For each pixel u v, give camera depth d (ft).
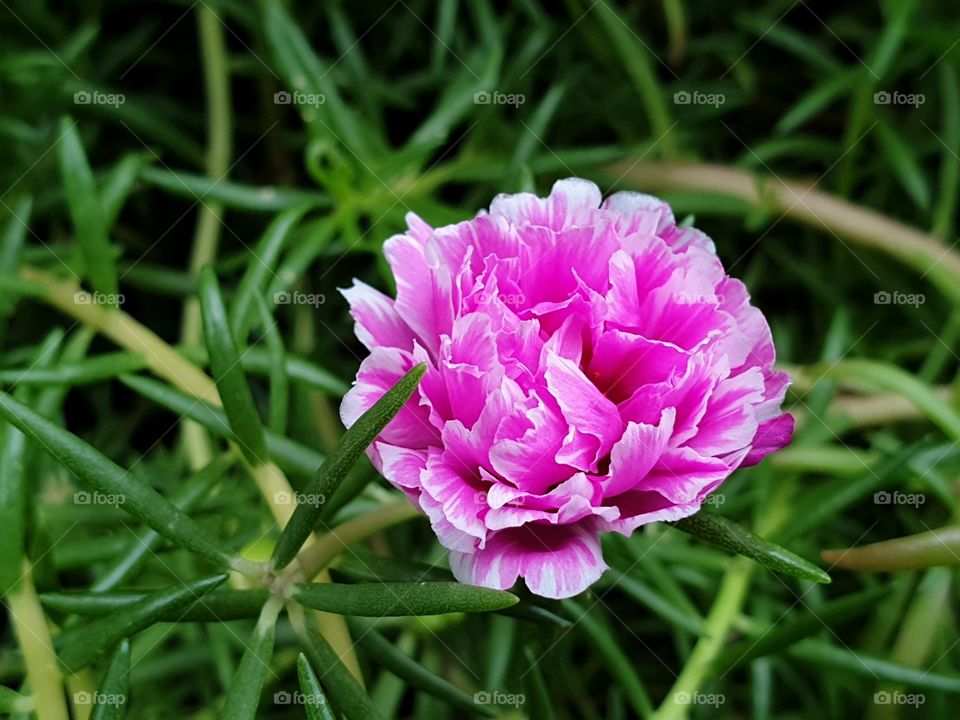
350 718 0.40
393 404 0.36
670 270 0.39
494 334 0.36
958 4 0.63
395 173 0.56
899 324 0.62
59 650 0.41
